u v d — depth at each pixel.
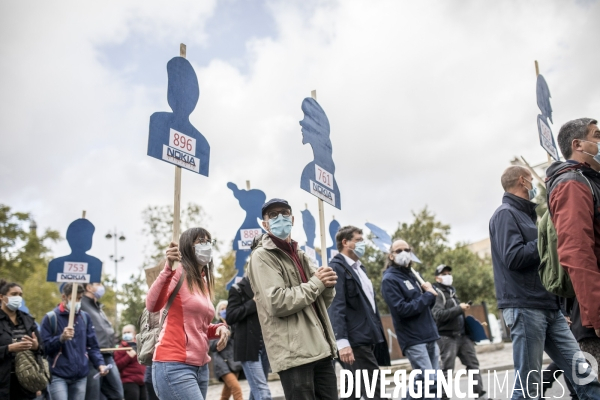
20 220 35.81
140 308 25.81
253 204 9.62
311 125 4.79
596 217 3.49
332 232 11.88
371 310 5.75
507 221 4.68
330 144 4.98
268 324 3.88
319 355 3.80
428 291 6.02
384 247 8.10
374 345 5.85
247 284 6.88
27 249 35.53
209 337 4.60
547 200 3.70
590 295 3.24
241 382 14.55
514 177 4.96
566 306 3.84
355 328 5.54
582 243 3.35
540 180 5.27
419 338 5.89
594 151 3.79
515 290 4.57
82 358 7.33
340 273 5.61
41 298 35.47
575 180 3.52
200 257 4.32
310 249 10.30
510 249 4.54
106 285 31.86
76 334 7.37
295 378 3.77
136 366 9.02
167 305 4.13
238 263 9.45
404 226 28.09
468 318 7.66
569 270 3.35
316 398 4.08
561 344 4.57
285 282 4.02
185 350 4.06
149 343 4.29
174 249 4.05
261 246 4.12
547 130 6.81
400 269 6.27
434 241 27.78
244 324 6.76
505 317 4.65
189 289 4.20
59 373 7.07
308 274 4.30
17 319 6.32
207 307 4.26
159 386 4.02
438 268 8.19
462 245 28.28
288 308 3.77
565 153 3.96
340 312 5.46
